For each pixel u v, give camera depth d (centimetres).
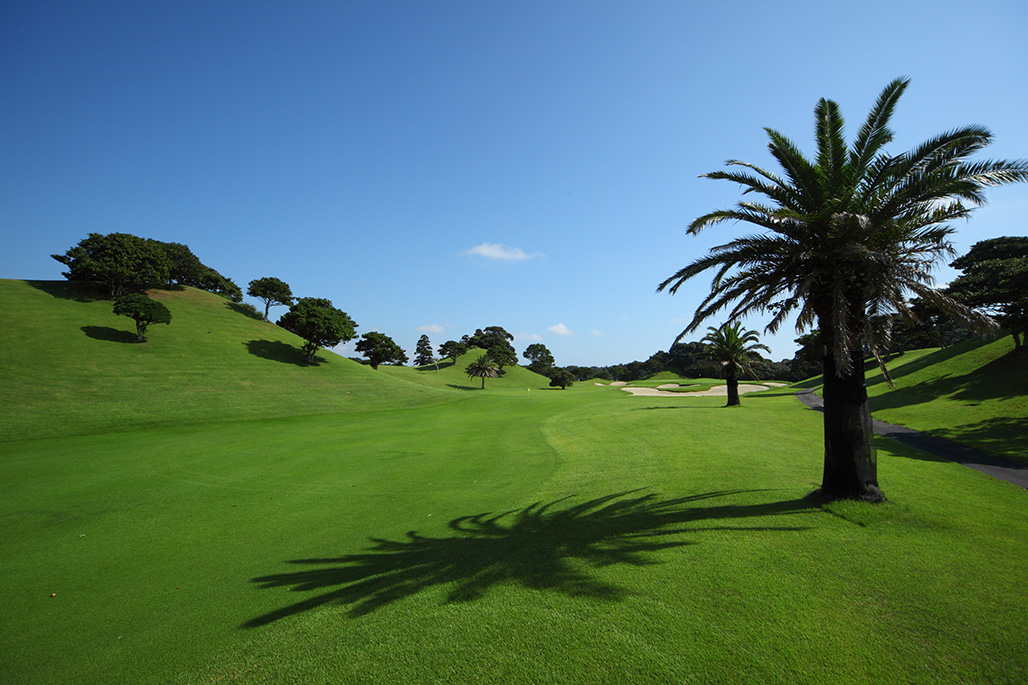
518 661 479
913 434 2078
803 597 598
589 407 4122
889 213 1023
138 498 1350
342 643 533
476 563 761
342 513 1170
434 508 1173
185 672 498
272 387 4916
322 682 461
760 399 4531
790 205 1159
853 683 431
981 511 952
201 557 893
